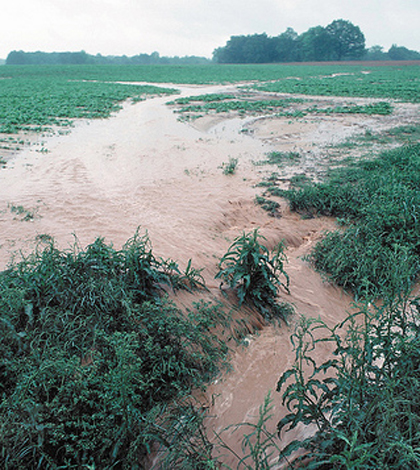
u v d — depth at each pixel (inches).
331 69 3088.1
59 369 143.3
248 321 221.0
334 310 247.4
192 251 285.1
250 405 167.6
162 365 166.6
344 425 127.7
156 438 131.4
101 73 2731.3
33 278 191.9
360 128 737.6
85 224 322.7
